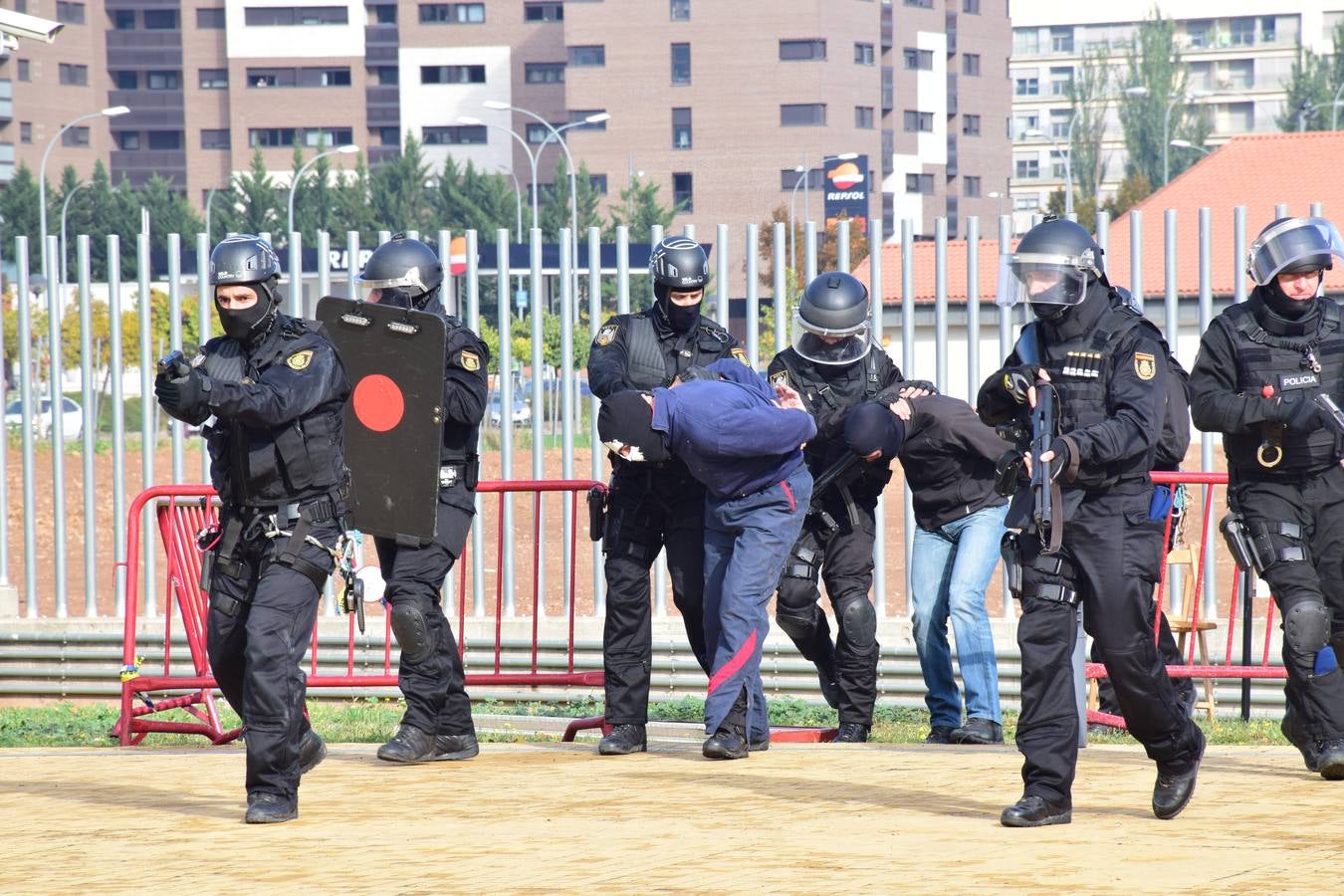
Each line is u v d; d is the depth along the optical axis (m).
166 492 14.30
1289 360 10.00
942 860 7.57
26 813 9.53
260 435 9.05
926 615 13.43
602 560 18.12
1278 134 65.38
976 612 13.01
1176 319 17.50
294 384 8.88
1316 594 9.85
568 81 156.00
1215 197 62.66
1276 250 9.88
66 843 8.57
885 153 159.50
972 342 17.62
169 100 170.75
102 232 144.12
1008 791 9.67
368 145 169.12
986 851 7.78
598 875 7.45
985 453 13.00
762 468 11.30
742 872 7.41
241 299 8.95
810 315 12.88
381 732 15.08
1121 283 17.94
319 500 9.20
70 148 168.38
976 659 13.02
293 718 9.12
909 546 17.83
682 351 12.02
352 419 11.45
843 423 12.99
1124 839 8.02
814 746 12.48
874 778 10.34
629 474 11.92
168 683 14.29
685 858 7.78
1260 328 10.09
